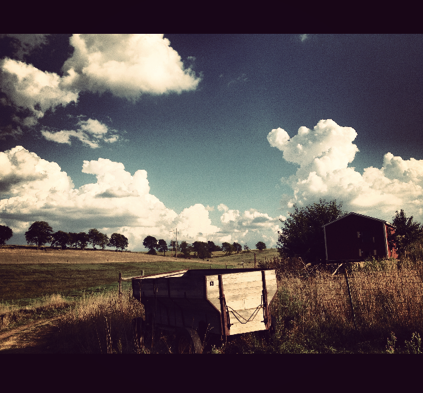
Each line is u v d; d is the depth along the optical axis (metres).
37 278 48.06
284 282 12.15
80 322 10.87
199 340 6.25
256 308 6.64
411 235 23.64
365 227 25.89
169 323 7.77
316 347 6.59
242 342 6.89
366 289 8.75
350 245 26.41
